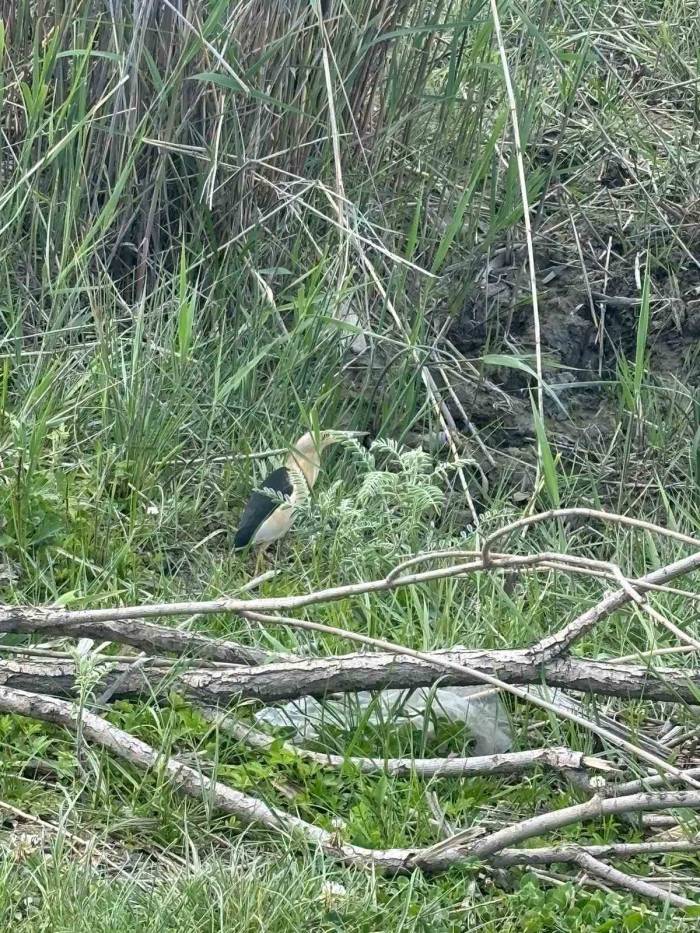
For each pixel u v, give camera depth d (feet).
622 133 19.15
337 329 14.44
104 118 14.76
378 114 15.92
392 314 14.66
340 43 14.99
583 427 16.21
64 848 9.13
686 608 12.69
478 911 9.02
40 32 14.94
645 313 12.32
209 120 15.12
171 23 14.67
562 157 18.71
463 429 15.85
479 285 16.51
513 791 10.25
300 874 8.80
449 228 13.96
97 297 14.62
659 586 9.80
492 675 10.24
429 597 12.43
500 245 17.31
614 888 9.34
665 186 18.20
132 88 14.33
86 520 12.41
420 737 10.66
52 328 13.48
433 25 14.82
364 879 9.03
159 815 9.50
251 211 15.28
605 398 16.58
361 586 9.59
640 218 17.93
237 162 14.80
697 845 9.48
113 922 8.14
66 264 14.15
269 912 8.51
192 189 15.38
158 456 13.26
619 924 8.91
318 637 11.67
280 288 15.46
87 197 14.74
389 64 15.98
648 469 15.33
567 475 15.37
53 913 8.15
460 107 17.25
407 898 8.73
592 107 19.56
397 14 15.38
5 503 12.23
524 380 16.60
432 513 14.16
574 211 18.08
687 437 15.76
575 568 9.67
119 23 14.43
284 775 10.11
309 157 15.64
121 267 15.49
